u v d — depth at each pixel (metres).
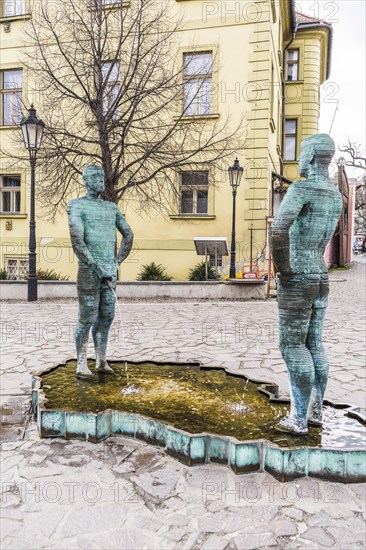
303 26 19.95
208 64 14.30
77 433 3.41
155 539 2.31
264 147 14.23
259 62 14.11
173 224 15.03
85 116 12.77
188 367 4.88
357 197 38.56
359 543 2.29
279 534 2.35
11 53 16.12
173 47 14.41
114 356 6.20
